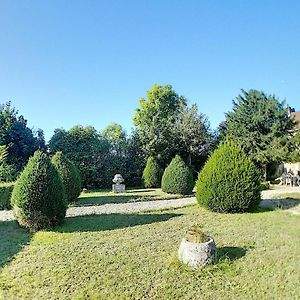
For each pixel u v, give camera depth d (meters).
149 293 4.92
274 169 26.00
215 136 25.61
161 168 22.34
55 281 5.38
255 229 8.27
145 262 6.02
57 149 22.12
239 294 4.84
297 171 25.72
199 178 11.22
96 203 13.23
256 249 6.62
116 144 23.22
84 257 6.35
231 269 5.66
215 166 10.82
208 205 10.73
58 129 22.69
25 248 7.16
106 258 6.25
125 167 22.92
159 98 37.22
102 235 7.93
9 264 6.20
